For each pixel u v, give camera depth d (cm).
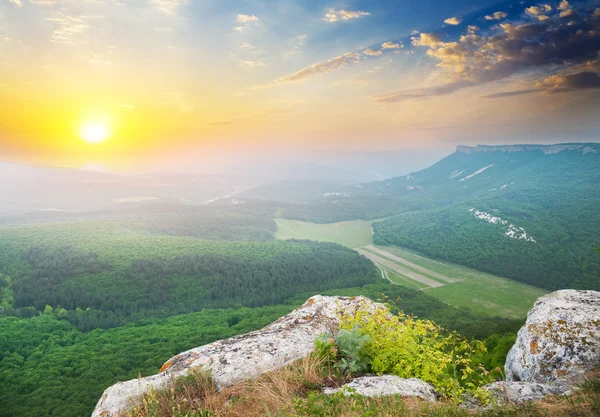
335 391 502
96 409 504
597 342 663
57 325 9825
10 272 13975
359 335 614
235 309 10794
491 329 5822
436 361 588
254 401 475
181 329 8806
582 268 12531
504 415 423
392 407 425
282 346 636
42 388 6153
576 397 469
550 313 759
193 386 525
